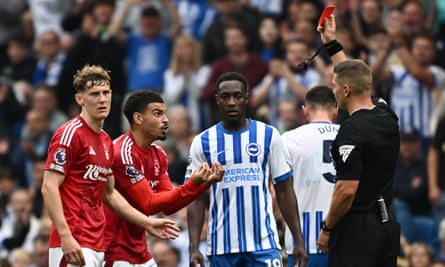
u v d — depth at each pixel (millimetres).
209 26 62375
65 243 32344
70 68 61469
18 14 70000
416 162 53156
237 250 34938
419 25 59125
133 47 61844
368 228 33188
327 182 36500
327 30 36125
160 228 34250
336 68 33906
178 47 60500
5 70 66938
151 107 35281
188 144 55562
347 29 54344
